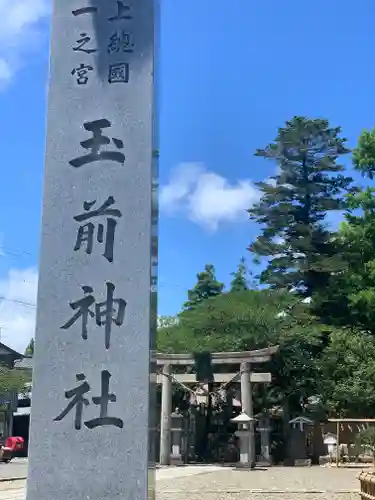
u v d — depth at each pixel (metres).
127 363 4.75
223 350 23.92
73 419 4.66
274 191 32.03
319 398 23.67
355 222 33.03
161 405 22.41
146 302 4.87
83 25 5.58
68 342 4.82
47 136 5.32
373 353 24.64
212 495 10.80
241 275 38.34
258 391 23.73
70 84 5.43
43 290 4.95
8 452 25.08
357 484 12.93
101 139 5.27
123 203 5.11
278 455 22.47
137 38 5.50
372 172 32.91
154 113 5.41
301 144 31.70
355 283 30.88
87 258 5.00
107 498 4.50
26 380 32.72
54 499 4.52
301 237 30.75
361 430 21.12
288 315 26.69
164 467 19.28
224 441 22.77
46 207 5.14
